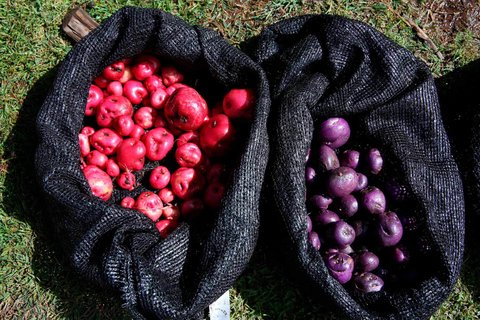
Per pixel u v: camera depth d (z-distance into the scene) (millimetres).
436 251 961
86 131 1024
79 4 1109
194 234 953
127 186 1012
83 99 990
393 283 984
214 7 1134
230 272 906
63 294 1025
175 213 1016
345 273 940
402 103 1013
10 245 1031
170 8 1123
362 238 1000
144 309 879
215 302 1003
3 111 1062
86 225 908
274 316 1043
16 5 1093
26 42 1087
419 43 1162
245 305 1041
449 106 1134
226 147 1008
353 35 1009
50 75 1083
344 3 1158
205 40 1009
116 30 987
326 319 1044
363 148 1055
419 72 1016
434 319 1058
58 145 947
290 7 1142
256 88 989
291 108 977
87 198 916
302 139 965
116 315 1023
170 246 918
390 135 1014
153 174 1013
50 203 945
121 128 1001
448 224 984
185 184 1002
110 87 1036
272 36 1062
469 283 1076
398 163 998
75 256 900
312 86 1006
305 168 1017
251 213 927
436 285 945
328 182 974
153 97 1030
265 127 967
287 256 956
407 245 1002
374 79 1011
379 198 983
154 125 1058
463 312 1065
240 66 1003
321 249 989
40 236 1034
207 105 1097
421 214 981
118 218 907
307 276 933
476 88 1137
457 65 1159
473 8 1185
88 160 1007
